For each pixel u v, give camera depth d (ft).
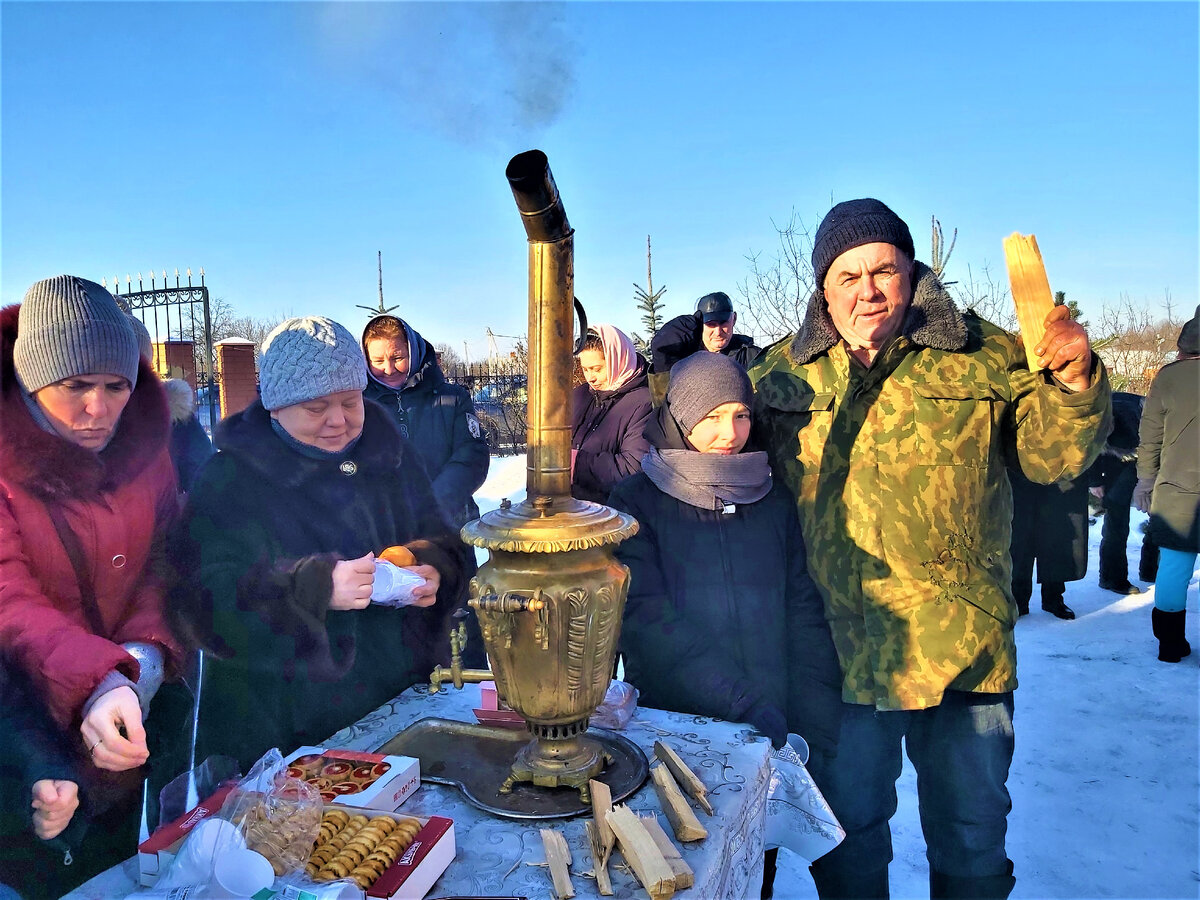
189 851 2.60
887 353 5.19
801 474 5.50
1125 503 13.55
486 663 6.86
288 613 4.10
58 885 3.51
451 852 2.97
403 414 8.05
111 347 3.54
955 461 5.14
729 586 5.14
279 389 4.37
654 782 3.48
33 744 3.27
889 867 6.71
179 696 4.08
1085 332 4.46
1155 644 11.44
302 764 3.48
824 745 5.48
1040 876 6.50
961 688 5.18
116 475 3.80
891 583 5.19
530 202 2.92
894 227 5.08
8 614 3.29
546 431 3.34
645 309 22.06
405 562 4.63
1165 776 7.99
